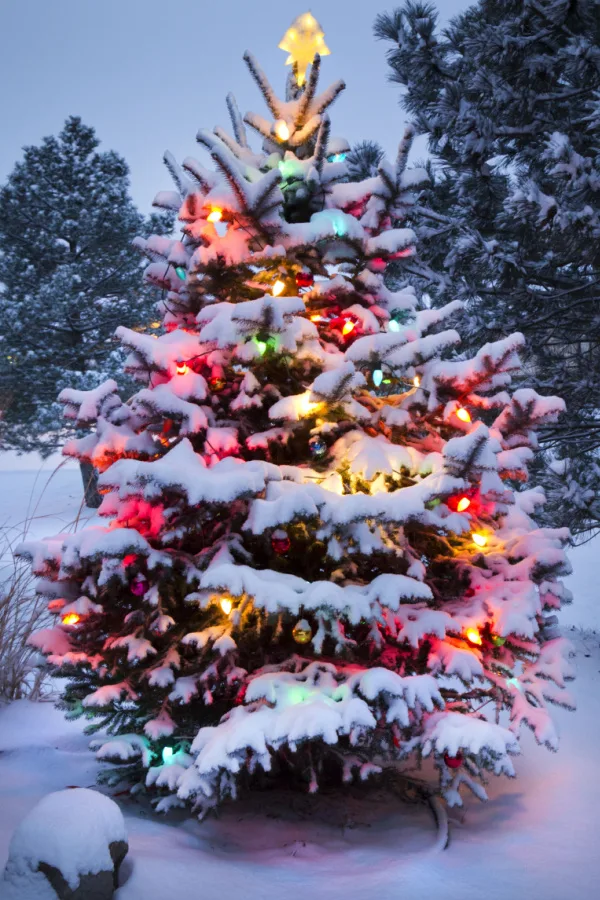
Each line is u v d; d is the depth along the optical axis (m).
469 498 3.29
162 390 3.21
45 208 22.14
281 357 3.36
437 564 3.61
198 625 3.25
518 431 3.63
